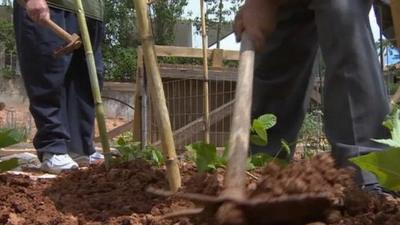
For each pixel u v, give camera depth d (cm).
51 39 284
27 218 168
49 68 285
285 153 236
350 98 178
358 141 177
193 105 468
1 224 164
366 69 177
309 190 107
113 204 182
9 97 1338
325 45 182
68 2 293
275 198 98
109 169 238
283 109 235
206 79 307
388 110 180
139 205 178
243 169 105
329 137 183
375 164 145
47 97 286
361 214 154
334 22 178
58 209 179
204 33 307
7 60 1361
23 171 287
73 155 315
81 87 316
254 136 215
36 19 245
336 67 179
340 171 125
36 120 288
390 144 152
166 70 465
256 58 230
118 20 1503
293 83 231
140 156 267
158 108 174
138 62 414
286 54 226
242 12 181
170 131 175
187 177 203
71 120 313
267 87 231
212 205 97
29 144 536
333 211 113
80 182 218
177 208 166
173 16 1480
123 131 582
